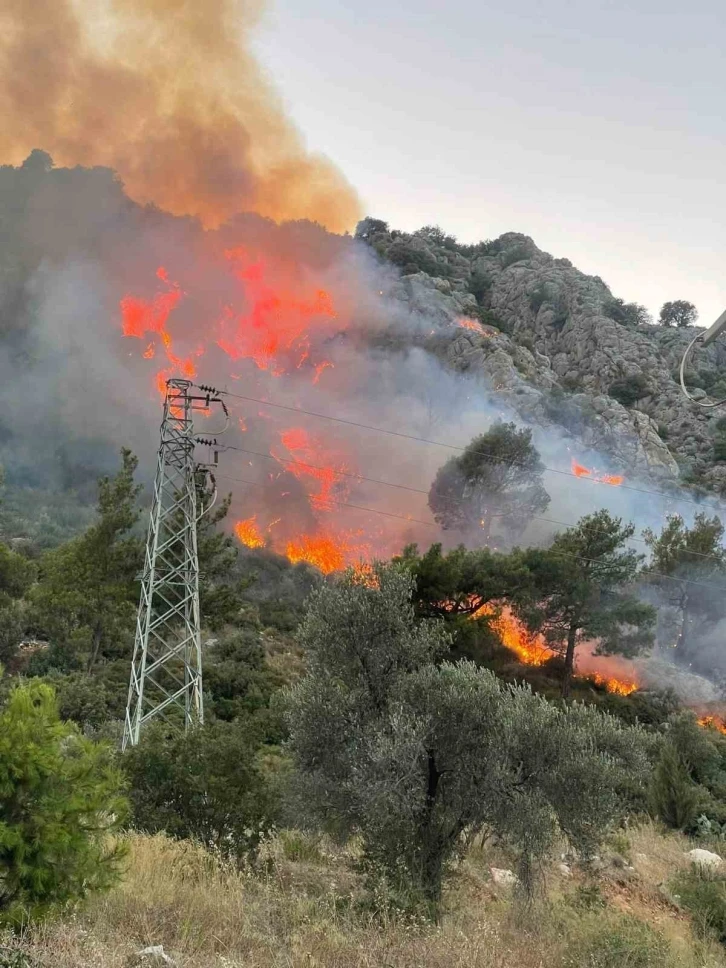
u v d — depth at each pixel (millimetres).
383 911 8055
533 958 7969
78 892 6168
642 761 10969
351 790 10055
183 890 8016
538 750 10266
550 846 10031
